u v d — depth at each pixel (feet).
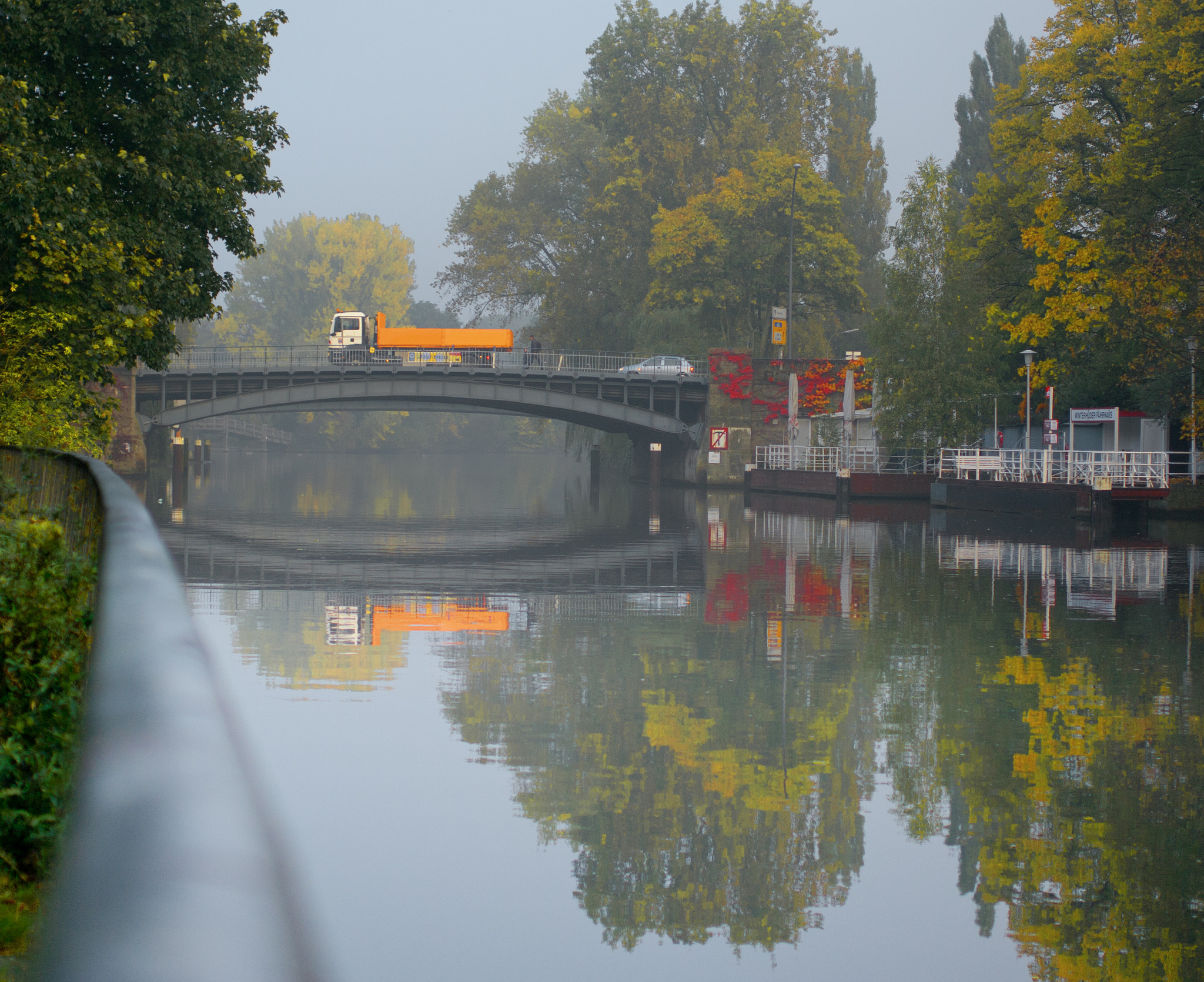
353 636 72.54
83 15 82.84
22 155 77.97
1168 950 30.83
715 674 62.39
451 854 36.42
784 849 37.42
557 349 340.59
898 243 220.64
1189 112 178.29
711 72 330.34
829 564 114.01
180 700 2.43
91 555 24.64
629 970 29.14
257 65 98.07
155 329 95.50
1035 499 176.14
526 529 155.63
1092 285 190.70
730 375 279.90
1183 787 43.57
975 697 57.47
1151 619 80.02
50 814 21.13
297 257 554.46
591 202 335.06
